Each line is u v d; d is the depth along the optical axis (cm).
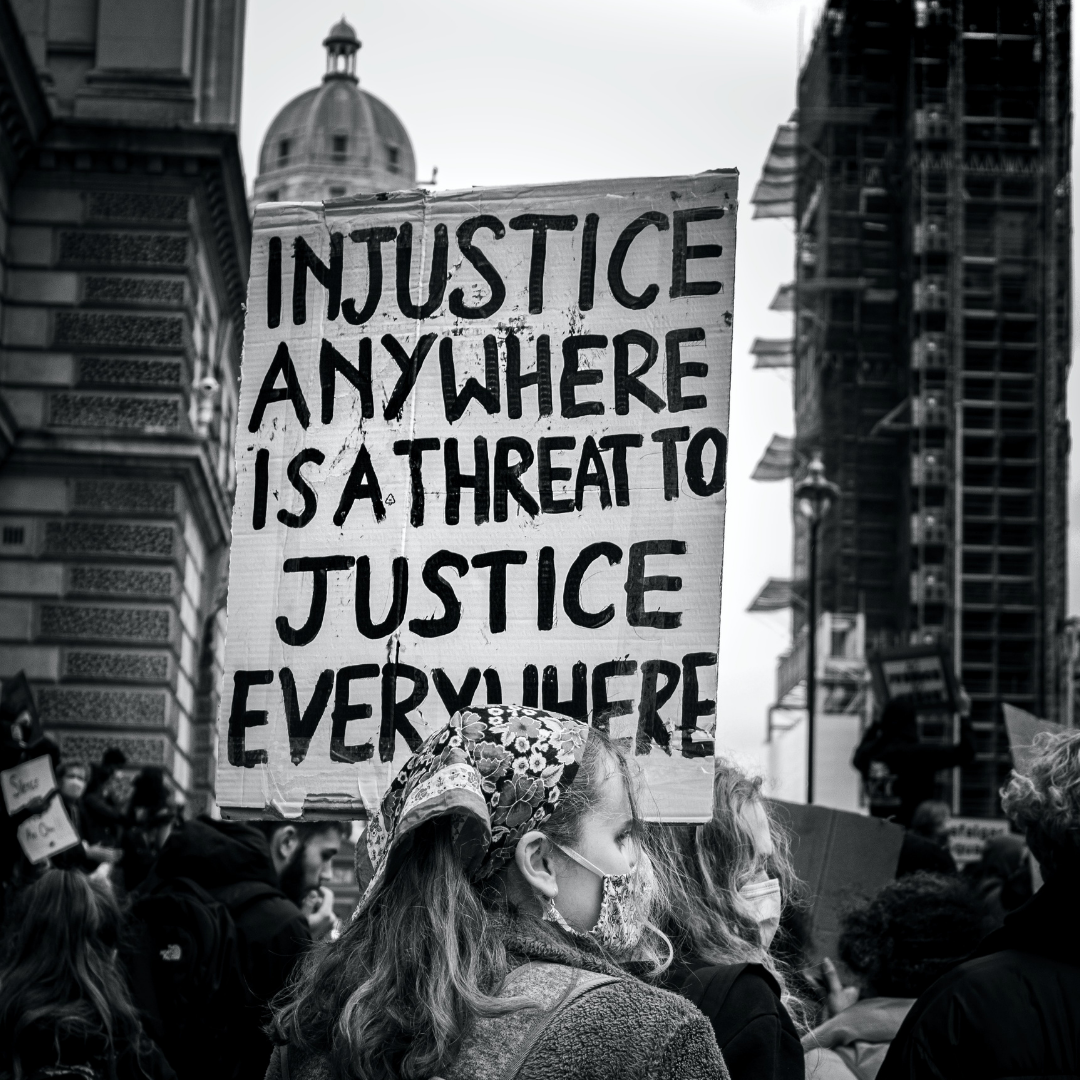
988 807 6588
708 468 402
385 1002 240
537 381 417
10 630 2439
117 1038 475
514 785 254
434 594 410
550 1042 230
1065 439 6956
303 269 438
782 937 484
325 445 427
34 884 478
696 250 414
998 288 7000
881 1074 320
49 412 2500
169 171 2533
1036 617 6806
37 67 2616
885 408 7006
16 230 2522
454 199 430
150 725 2431
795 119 7300
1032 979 310
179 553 2492
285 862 658
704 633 392
